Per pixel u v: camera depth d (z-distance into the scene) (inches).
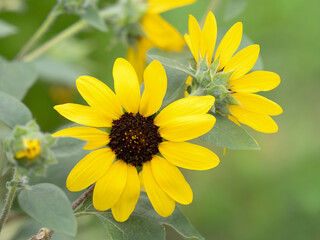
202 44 16.7
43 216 14.8
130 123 16.4
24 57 22.0
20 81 20.6
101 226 23.1
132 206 16.2
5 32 22.9
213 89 16.5
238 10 22.4
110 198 16.0
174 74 17.2
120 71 16.4
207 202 35.9
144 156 16.4
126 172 16.3
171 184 16.3
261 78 16.6
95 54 30.4
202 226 35.7
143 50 22.5
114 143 16.3
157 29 22.2
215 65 16.6
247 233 35.7
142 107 16.5
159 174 16.3
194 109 16.2
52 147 14.9
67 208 14.9
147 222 16.5
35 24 29.1
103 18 22.4
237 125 16.5
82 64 27.4
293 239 35.9
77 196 18.8
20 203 14.9
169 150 16.3
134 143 16.3
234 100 16.6
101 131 16.2
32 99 27.1
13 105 15.3
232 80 16.6
